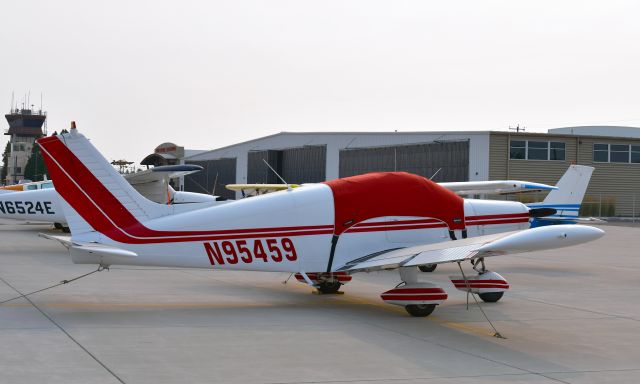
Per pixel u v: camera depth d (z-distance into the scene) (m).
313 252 11.43
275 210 11.23
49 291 12.62
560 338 9.50
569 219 17.14
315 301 12.36
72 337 8.64
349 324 10.12
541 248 9.24
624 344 9.17
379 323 10.29
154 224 10.73
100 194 10.59
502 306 12.23
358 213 11.64
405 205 12.03
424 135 47.84
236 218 11.04
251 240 11.09
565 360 8.20
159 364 7.43
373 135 51.66
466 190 22.23
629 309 12.12
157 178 22.73
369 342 8.90
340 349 8.45
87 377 6.83
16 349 7.90
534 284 15.51
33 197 26.09
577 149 47.78
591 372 7.68
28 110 144.62
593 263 20.53
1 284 13.38
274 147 61.56
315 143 56.59
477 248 9.65
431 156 47.56
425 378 7.20
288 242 11.28
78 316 10.12
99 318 10.01
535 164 46.28
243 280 15.05
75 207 10.52
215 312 10.88
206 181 73.81
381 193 11.88
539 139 46.34
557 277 16.94
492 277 12.59
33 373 6.91
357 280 15.63
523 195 45.44
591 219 17.58
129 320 9.91
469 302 12.60
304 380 7.00
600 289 14.79
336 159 54.59
